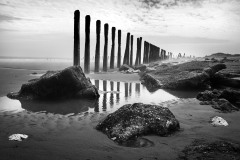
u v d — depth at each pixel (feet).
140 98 31.45
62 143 14.39
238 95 28.53
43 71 73.56
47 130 16.98
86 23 70.18
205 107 25.43
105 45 84.53
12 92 30.91
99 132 16.63
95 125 18.39
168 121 16.43
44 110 23.44
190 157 12.44
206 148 13.32
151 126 16.12
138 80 54.65
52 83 29.01
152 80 45.09
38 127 17.67
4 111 22.58
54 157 12.37
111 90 38.52
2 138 15.08
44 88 28.94
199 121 19.63
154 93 36.24
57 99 29.19
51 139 15.07
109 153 13.00
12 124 18.30
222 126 18.17
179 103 27.99
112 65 97.40
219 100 26.99
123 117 16.72
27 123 18.69
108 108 24.85
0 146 13.69
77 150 13.34
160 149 13.60
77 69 31.63
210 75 43.68
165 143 14.52
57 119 20.13
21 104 25.98
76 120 19.88
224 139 15.17
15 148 13.44
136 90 39.17
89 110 23.81
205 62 59.98
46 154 12.73
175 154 12.91
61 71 29.63
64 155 12.64
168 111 17.60
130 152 13.17
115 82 50.08
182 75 43.32
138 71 80.23
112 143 14.52
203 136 15.76
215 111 23.39
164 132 15.87
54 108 24.43
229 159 11.93
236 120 19.95
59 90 29.55
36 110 23.36
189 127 17.89
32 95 29.01
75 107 25.09
